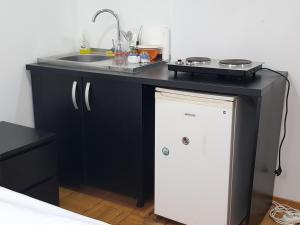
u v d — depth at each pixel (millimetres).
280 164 2393
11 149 1850
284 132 2332
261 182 2104
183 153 2068
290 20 2184
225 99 1863
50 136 2059
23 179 1936
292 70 2248
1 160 1804
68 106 2488
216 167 1980
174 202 2182
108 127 2363
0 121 2400
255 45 2320
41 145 2020
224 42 2410
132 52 2613
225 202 2002
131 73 2240
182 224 2248
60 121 2570
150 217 2332
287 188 2414
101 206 2461
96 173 2523
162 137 2119
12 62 2510
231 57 2410
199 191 2072
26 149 1928
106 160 2447
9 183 1860
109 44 2924
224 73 1974
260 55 2320
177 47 2588
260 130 1889
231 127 1887
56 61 2543
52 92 2531
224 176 1969
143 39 2730
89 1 2914
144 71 2307
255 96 1803
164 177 2178
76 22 2982
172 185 2160
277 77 2076
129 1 2736
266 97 1884
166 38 2586
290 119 2305
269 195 2352
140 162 2309
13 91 2553
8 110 2547
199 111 1956
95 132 2430
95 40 2980
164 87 2061
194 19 2473
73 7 2928
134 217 2332
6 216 1164
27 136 2041
